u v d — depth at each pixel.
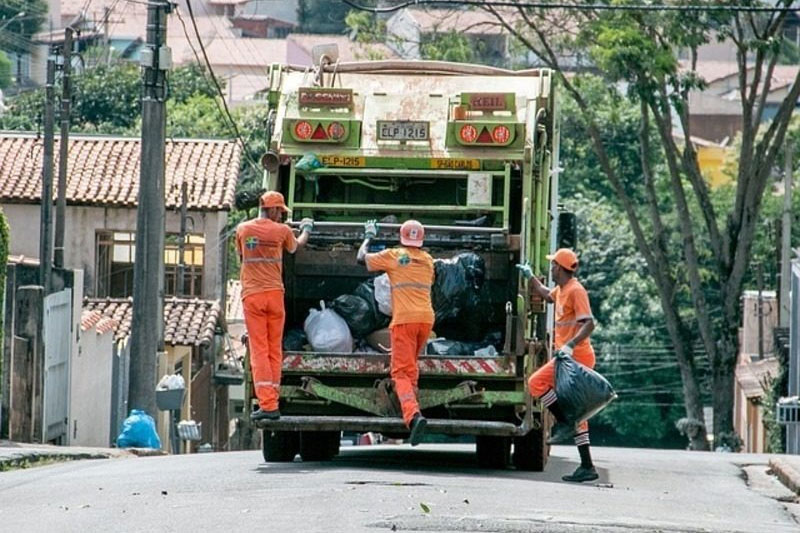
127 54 148.50
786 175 100.44
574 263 32.62
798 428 73.94
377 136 34.25
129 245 85.75
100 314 73.44
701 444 84.56
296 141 34.34
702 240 125.12
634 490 32.22
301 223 33.38
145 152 50.81
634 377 128.12
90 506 27.11
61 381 58.88
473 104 34.12
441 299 33.25
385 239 33.62
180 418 73.38
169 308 77.94
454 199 34.62
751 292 127.50
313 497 26.78
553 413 32.56
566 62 88.75
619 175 129.75
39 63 138.75
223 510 25.50
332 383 33.22
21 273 61.72
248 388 33.94
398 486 28.69
